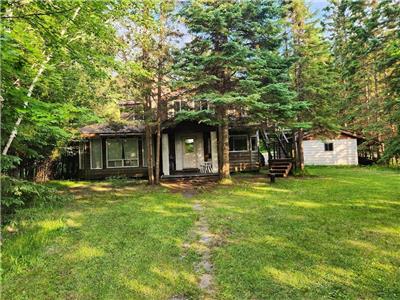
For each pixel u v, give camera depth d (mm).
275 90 11234
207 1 11133
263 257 4523
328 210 7371
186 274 4070
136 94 11492
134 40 10125
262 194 10078
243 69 11461
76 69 7777
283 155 17688
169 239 5527
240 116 13414
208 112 11289
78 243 5348
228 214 7375
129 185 13477
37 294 3598
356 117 18828
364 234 5410
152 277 3982
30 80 5219
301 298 3348
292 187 11375
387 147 8023
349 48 14703
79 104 9742
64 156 16297
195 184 13180
